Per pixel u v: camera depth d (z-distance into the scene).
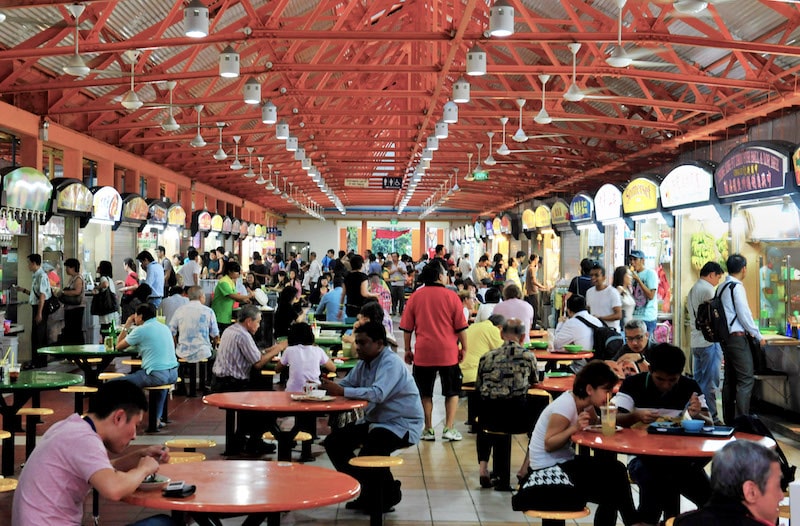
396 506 6.71
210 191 29.00
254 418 7.52
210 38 10.32
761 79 12.16
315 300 22.34
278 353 9.30
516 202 35.06
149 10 13.16
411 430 6.52
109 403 3.83
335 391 6.36
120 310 16.77
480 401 7.16
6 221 13.39
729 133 15.08
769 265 11.17
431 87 16.62
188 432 9.41
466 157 25.59
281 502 3.63
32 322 13.91
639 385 5.79
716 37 12.38
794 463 8.25
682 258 13.44
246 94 10.24
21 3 8.42
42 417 10.10
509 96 14.18
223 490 3.83
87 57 13.52
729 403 9.42
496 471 7.55
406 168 28.38
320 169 29.72
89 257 17.19
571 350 9.59
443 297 9.03
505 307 10.63
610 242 18.48
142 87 15.86
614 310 10.88
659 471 5.28
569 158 21.92
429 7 15.36
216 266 23.73
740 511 3.14
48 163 19.86
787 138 13.19
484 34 10.16
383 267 26.17
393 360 6.54
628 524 5.14
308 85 20.55
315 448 8.71
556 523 5.03
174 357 9.48
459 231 47.50
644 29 10.55
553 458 5.25
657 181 14.20
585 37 10.09
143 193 24.34
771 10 11.54
